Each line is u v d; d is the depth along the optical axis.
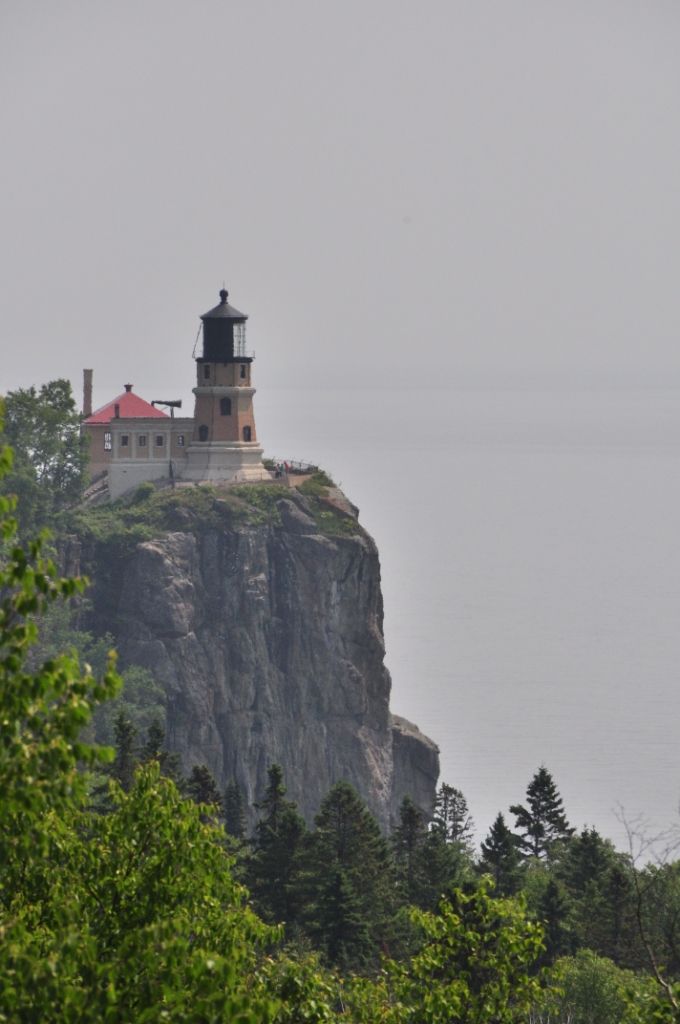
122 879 188.25
